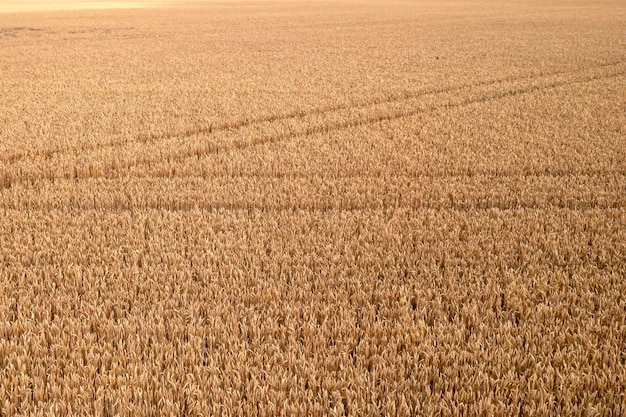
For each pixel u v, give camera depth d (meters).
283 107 16.16
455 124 14.39
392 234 7.81
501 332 5.62
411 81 20.33
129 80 21.06
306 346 5.39
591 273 6.88
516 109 16.03
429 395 4.75
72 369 5.01
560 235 7.97
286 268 6.85
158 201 9.27
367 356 5.28
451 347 5.33
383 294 6.26
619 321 5.89
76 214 8.74
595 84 19.81
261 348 5.32
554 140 12.86
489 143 12.63
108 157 11.53
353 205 9.21
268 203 9.09
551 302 6.16
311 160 11.44
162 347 5.28
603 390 4.85
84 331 5.63
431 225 8.16
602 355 5.31
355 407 4.57
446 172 10.75
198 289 6.40
